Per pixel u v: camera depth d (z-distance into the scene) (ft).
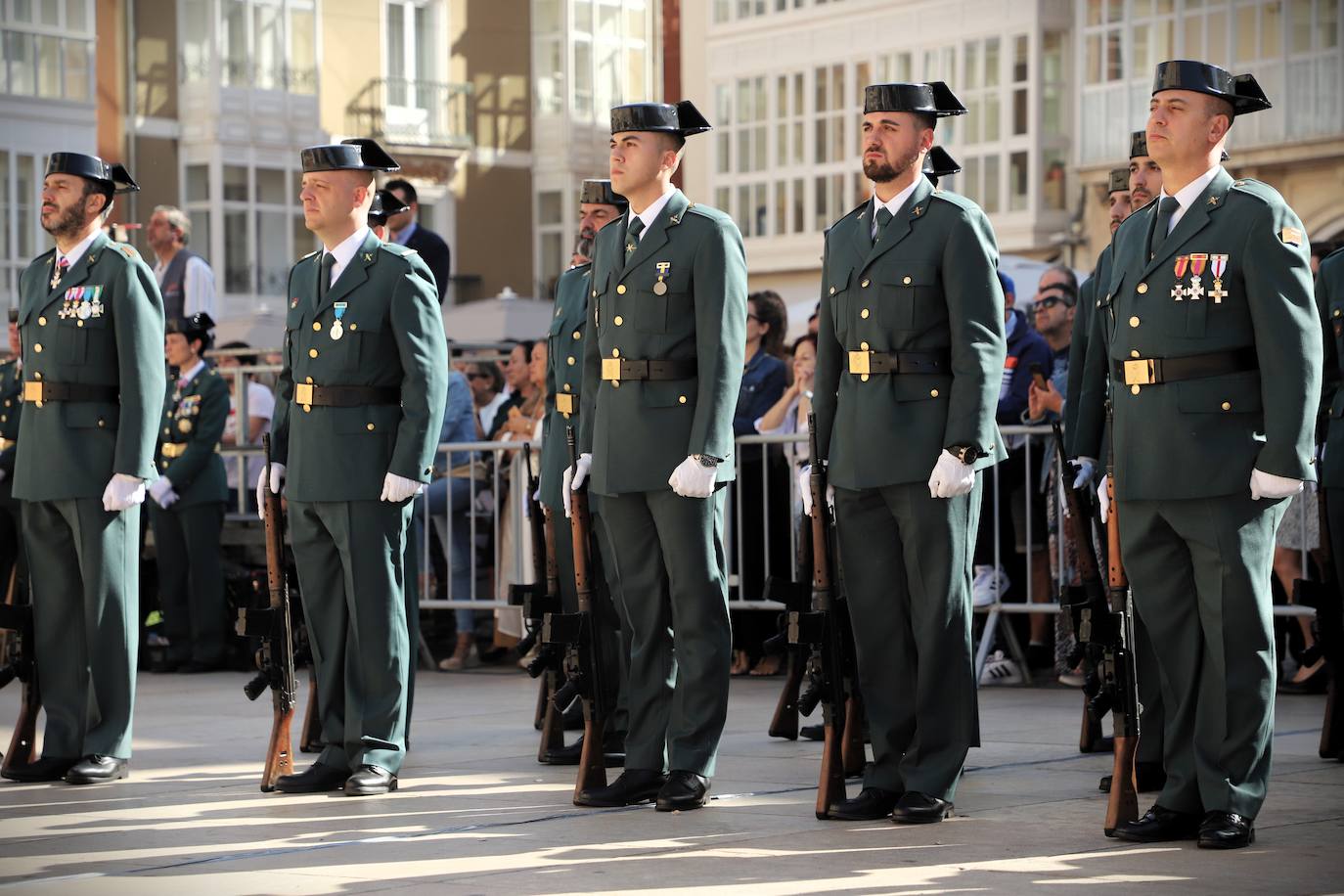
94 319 31.58
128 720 31.73
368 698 29.71
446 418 49.83
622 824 26.27
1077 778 29.58
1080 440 29.32
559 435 34.96
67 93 82.58
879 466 26.00
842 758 26.53
